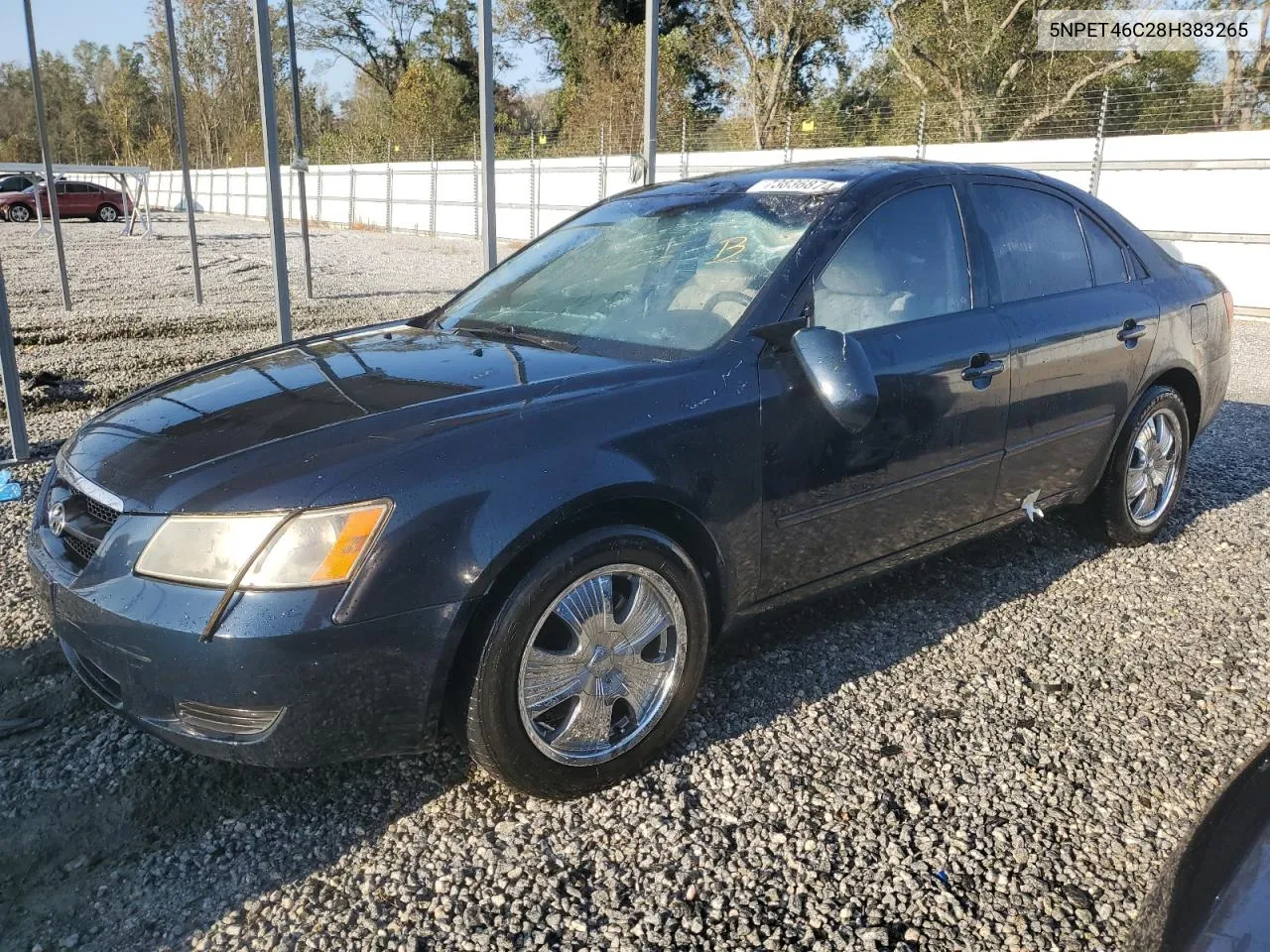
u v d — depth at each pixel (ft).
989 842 7.80
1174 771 8.78
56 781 8.60
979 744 9.20
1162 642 11.28
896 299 10.56
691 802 8.32
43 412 21.44
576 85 113.09
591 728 8.32
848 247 10.25
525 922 6.97
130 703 7.57
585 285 11.10
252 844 7.84
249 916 7.06
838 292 10.06
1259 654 10.96
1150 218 44.52
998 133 74.69
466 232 86.99
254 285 45.65
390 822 8.10
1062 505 12.91
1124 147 44.86
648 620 8.59
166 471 7.79
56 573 8.02
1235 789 6.54
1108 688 10.23
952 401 10.68
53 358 26.99
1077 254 12.91
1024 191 12.50
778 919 6.98
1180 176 43.16
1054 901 7.16
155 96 170.30
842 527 10.04
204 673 7.05
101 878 7.46
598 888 7.31
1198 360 14.23
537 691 7.97
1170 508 14.47
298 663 7.03
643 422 8.41
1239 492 16.75
